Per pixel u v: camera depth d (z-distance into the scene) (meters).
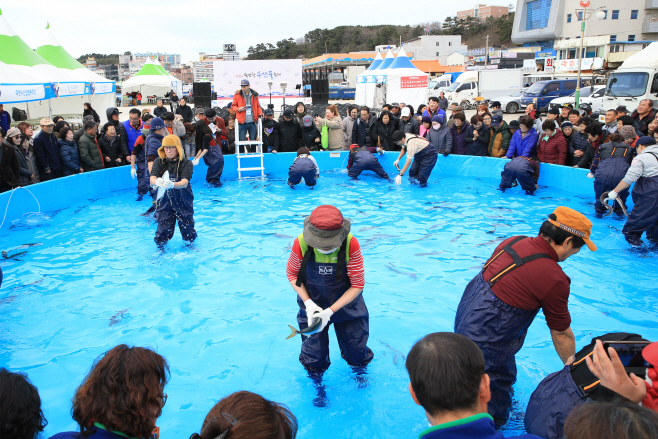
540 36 60.62
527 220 7.34
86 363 3.66
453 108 10.96
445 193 9.27
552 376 2.40
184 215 6.16
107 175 9.41
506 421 2.85
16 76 12.06
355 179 10.79
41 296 4.82
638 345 1.99
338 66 55.62
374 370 3.54
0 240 6.60
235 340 4.00
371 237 6.65
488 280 2.71
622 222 7.09
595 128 8.10
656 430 1.26
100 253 6.10
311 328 2.88
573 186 8.94
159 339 4.02
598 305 4.53
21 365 3.64
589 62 35.22
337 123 11.86
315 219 2.94
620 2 53.41
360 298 3.35
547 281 2.51
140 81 35.53
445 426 1.57
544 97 27.62
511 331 2.64
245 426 1.42
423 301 4.67
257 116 11.39
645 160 5.70
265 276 5.35
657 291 4.81
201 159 10.92
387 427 2.96
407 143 9.53
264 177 11.27
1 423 1.62
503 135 10.48
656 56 15.18
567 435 1.41
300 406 3.17
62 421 3.03
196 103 23.61
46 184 8.01
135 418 1.69
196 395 3.27
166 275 5.38
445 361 1.64
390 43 113.00
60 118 10.83
